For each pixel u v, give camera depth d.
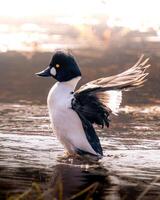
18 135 14.16
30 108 17.09
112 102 12.84
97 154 12.72
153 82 20.42
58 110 12.80
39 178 10.84
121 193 10.10
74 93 12.80
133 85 12.47
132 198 9.87
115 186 10.51
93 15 33.03
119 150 13.18
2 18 32.25
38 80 20.73
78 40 27.22
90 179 10.91
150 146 13.55
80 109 12.72
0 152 12.69
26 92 19.16
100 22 31.45
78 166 11.86
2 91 19.20
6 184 10.38
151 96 18.81
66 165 11.88
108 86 12.42
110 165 12.02
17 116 16.08
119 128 15.11
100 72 21.28
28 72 21.62
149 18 32.53
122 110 17.09
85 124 12.78
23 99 18.23
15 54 24.03
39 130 14.69
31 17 32.72
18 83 20.23
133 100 18.28
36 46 25.52
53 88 13.03
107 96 12.81
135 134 14.54
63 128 12.82
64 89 12.96
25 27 30.25
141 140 14.02
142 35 28.92
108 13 33.56
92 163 12.13
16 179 10.71
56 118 12.84
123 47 25.81
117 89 12.39
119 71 21.48
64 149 13.18
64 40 27.11
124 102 18.03
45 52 24.34
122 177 11.12
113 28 30.23
